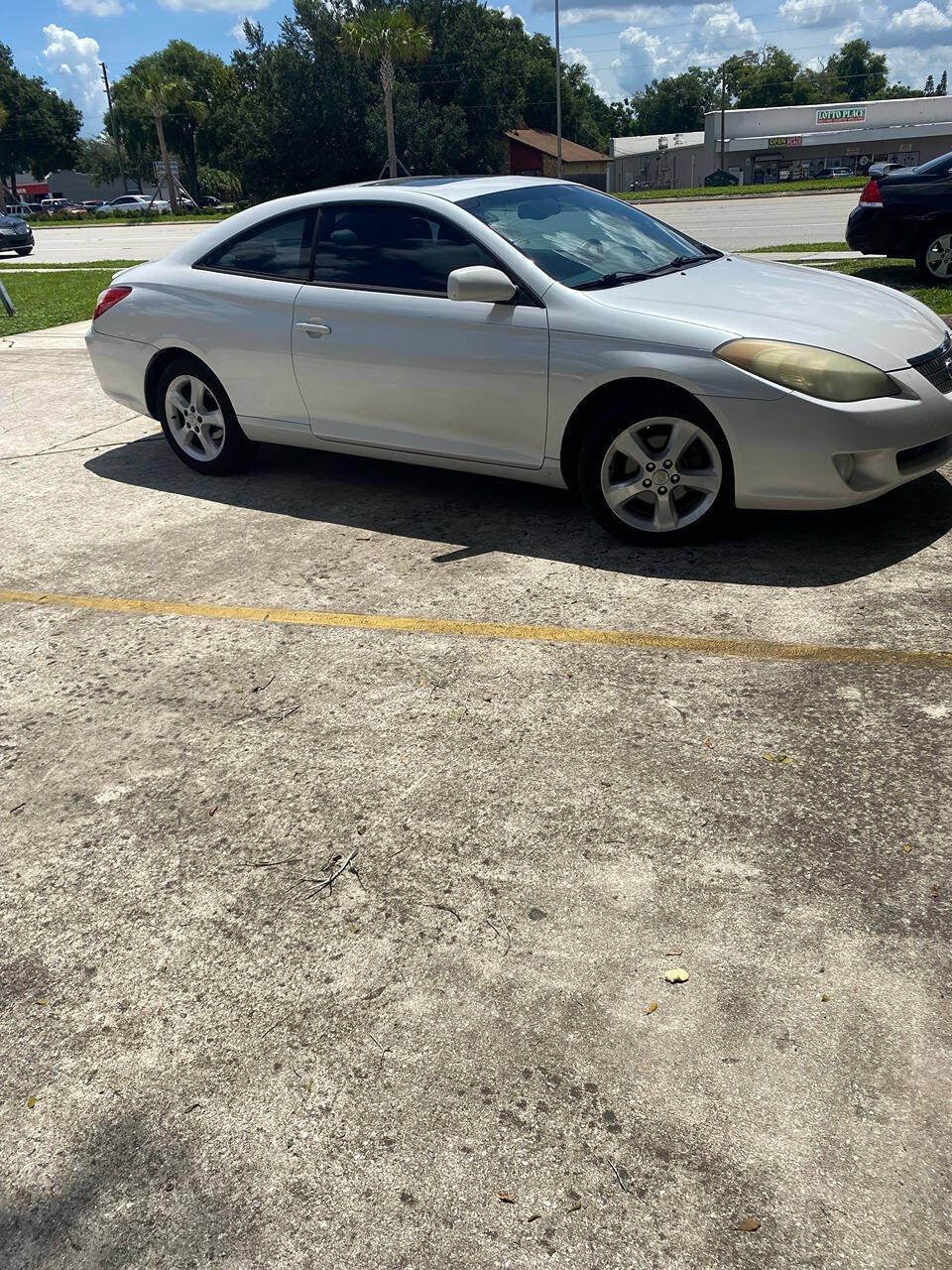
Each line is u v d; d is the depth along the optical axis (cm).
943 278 1001
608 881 253
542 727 320
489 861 263
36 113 8769
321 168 5153
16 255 2820
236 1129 197
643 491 437
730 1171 181
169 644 396
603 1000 218
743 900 243
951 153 993
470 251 466
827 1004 212
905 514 460
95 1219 182
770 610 381
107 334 601
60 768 322
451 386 468
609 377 421
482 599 412
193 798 301
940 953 223
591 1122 192
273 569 460
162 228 4259
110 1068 213
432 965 231
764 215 2469
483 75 5416
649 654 359
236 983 232
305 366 518
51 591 453
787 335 401
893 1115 188
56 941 250
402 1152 189
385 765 308
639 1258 168
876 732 303
